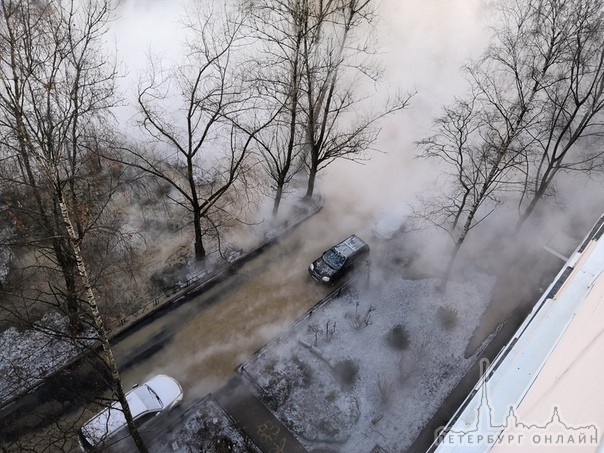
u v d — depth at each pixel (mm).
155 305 18750
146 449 14305
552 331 10266
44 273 18547
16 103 11250
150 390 15953
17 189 15430
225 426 15906
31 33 14961
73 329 15719
